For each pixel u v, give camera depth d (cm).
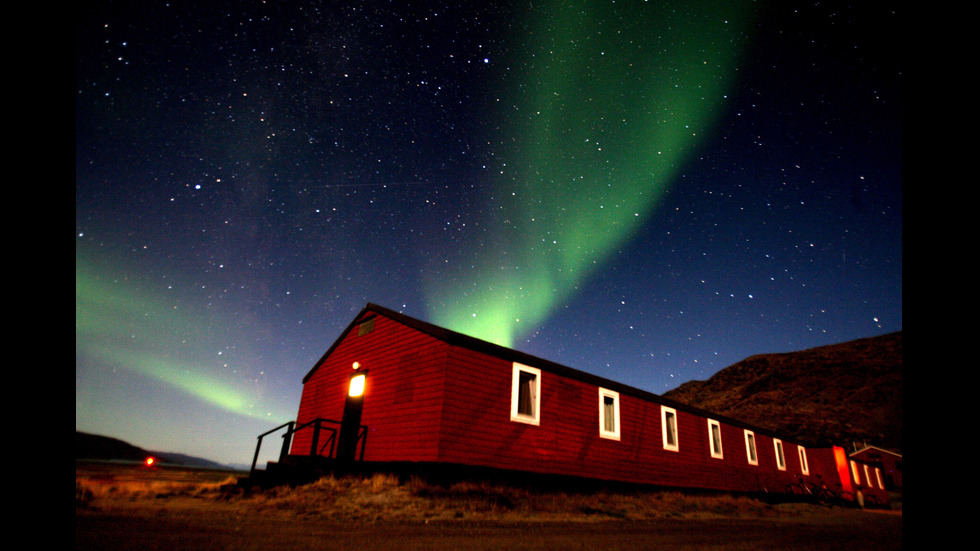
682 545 768
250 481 1248
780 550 776
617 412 1609
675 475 1748
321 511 932
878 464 3388
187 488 1248
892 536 1080
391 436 1302
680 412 1894
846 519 1590
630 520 1124
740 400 8719
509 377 1344
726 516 1416
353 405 1527
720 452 2017
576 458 1426
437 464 1121
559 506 1191
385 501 1013
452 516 952
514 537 752
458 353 1248
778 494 2244
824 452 2705
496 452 1244
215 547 560
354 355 1647
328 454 1534
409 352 1373
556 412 1424
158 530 645
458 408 1202
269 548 574
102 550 503
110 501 932
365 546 617
